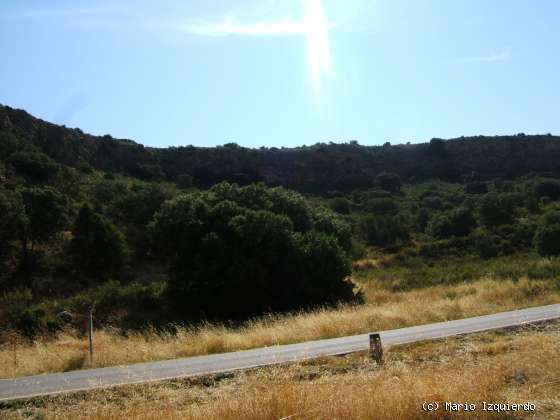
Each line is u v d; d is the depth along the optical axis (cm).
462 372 738
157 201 4653
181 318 2298
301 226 2900
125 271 3644
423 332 1188
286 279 2503
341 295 2534
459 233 5253
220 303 2403
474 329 1190
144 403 705
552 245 3838
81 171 6650
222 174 8162
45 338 1658
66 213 3928
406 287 2917
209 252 2400
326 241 2547
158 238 2580
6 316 2031
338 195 7962
